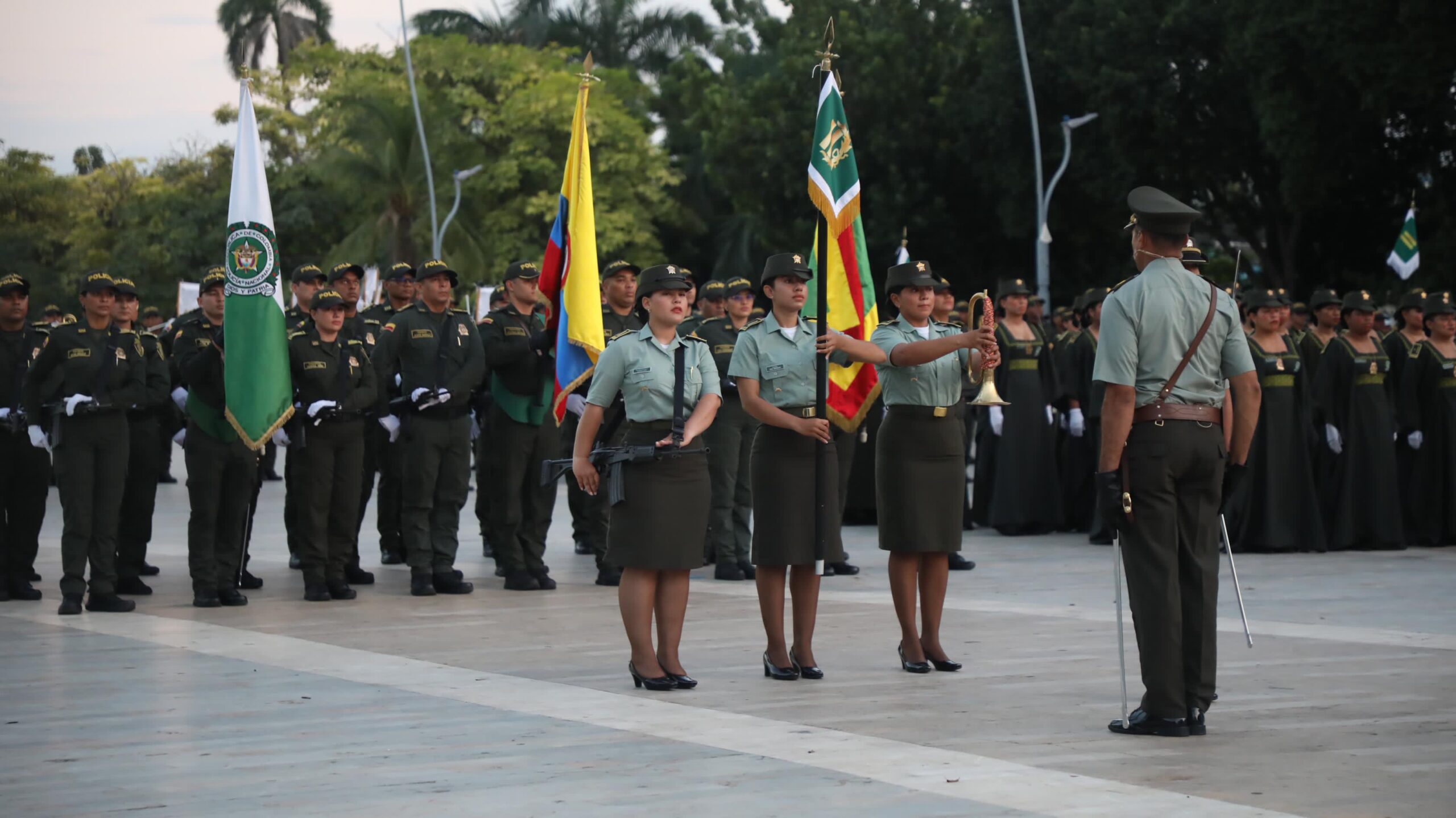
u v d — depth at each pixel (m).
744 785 5.47
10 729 6.58
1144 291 6.20
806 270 7.79
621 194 51.72
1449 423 13.36
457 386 10.81
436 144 50.62
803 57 38.88
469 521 16.48
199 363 10.39
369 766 5.85
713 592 10.84
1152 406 6.18
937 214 37.06
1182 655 6.21
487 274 50.12
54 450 10.12
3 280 11.02
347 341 10.80
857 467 15.22
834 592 10.75
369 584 11.55
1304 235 31.98
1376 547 13.05
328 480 10.62
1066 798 5.23
